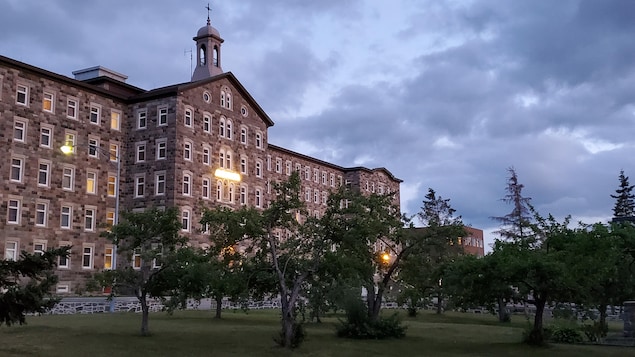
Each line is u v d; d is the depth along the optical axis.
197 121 60.84
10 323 11.87
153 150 58.88
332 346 25.45
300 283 24.77
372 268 30.19
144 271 27.56
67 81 54.84
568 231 28.03
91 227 55.84
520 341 29.09
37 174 51.66
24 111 51.06
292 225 26.08
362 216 26.22
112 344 22.97
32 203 50.97
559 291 25.88
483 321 45.75
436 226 33.12
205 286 26.17
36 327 27.75
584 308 28.14
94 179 56.72
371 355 23.41
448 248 35.31
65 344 22.42
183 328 30.59
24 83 51.34
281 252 27.73
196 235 58.31
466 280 25.88
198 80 65.19
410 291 32.94
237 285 24.55
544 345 27.16
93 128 57.19
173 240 27.59
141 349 22.09
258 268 25.47
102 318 35.12
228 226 25.06
